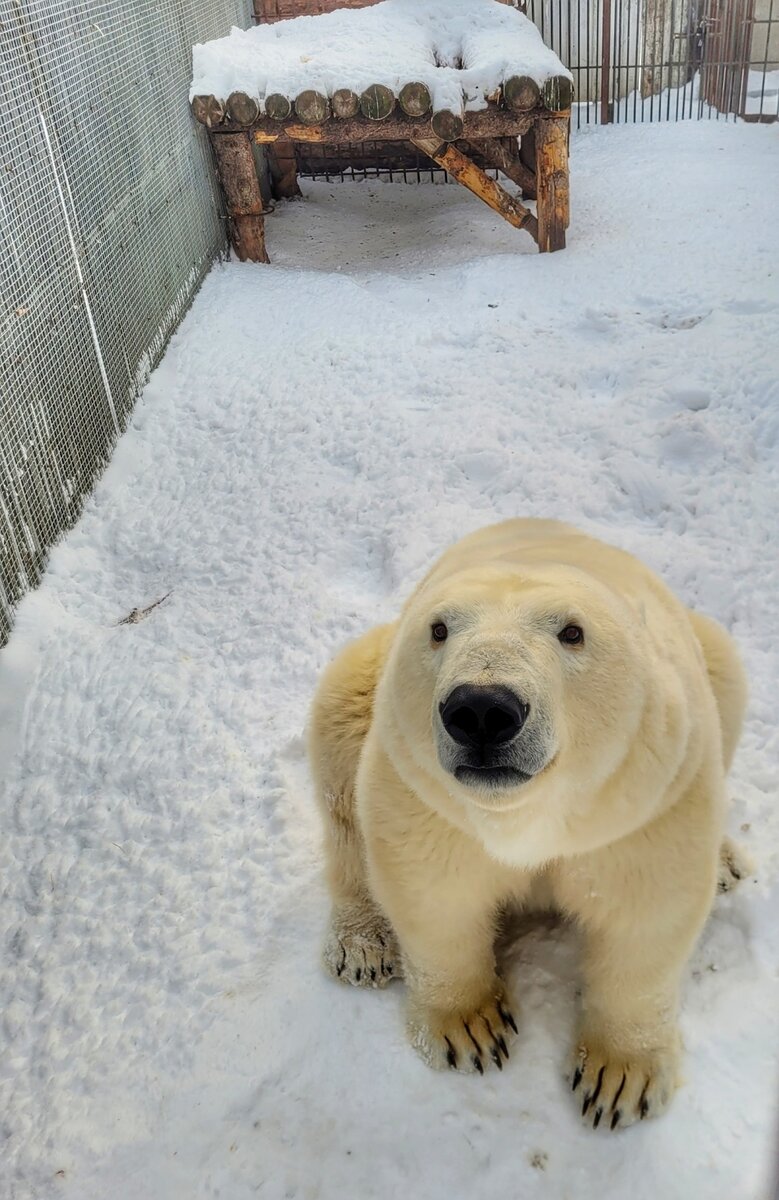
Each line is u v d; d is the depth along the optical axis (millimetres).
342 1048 1899
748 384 4000
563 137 5387
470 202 6898
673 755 1506
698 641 1923
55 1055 2010
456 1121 1759
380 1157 1731
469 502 3590
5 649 3002
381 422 4078
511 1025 1881
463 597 1452
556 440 3867
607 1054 1770
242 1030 1964
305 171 7746
